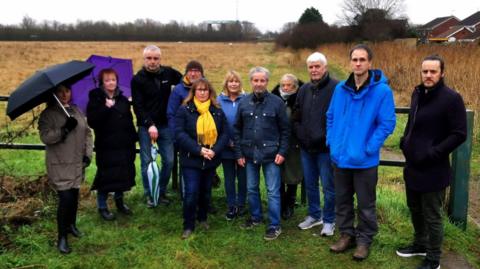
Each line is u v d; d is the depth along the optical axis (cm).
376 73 416
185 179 480
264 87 467
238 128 486
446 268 423
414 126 398
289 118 487
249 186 491
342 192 443
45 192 569
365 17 4831
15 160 782
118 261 434
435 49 2331
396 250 451
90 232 491
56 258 436
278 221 482
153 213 544
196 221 517
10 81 1986
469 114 480
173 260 435
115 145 503
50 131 430
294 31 5412
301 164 510
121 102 508
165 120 549
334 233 488
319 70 454
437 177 393
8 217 496
